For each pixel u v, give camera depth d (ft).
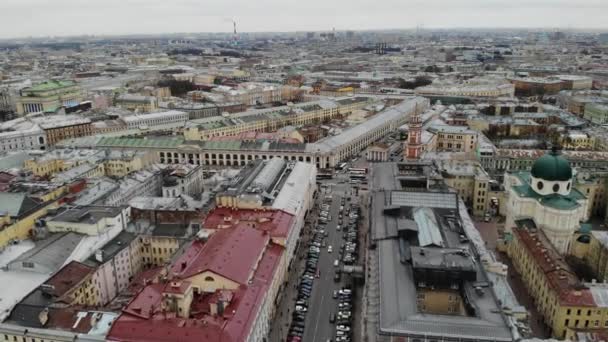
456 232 619.26
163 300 465.47
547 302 548.72
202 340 426.92
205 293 505.66
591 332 484.33
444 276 497.46
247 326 453.17
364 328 463.01
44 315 464.65
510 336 413.59
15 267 567.59
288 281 647.97
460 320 432.25
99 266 581.12
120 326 441.27
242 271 524.11
